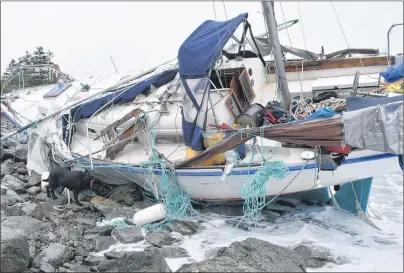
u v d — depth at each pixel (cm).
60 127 978
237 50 920
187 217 762
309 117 640
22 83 1633
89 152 851
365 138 611
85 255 602
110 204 793
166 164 731
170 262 588
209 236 686
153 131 803
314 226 723
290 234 694
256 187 676
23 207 739
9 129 1528
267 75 931
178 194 749
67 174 806
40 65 1617
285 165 660
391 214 795
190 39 767
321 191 810
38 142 986
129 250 624
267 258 553
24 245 527
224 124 704
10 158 1138
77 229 683
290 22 1011
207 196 741
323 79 927
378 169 698
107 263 548
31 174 981
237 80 783
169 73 962
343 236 683
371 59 910
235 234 695
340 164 659
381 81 845
